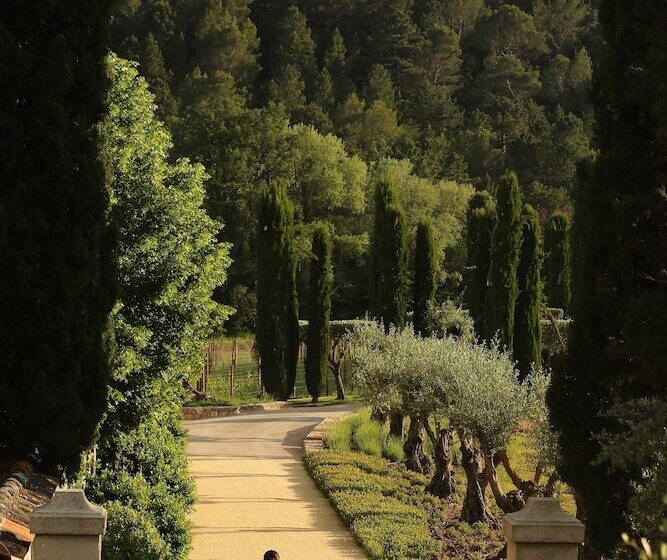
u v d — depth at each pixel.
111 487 27.09
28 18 22.42
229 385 81.56
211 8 160.12
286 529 34.47
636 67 20.91
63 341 21.81
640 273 20.84
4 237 21.44
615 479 20.45
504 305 60.62
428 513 38.28
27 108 22.17
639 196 20.42
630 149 20.91
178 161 33.06
